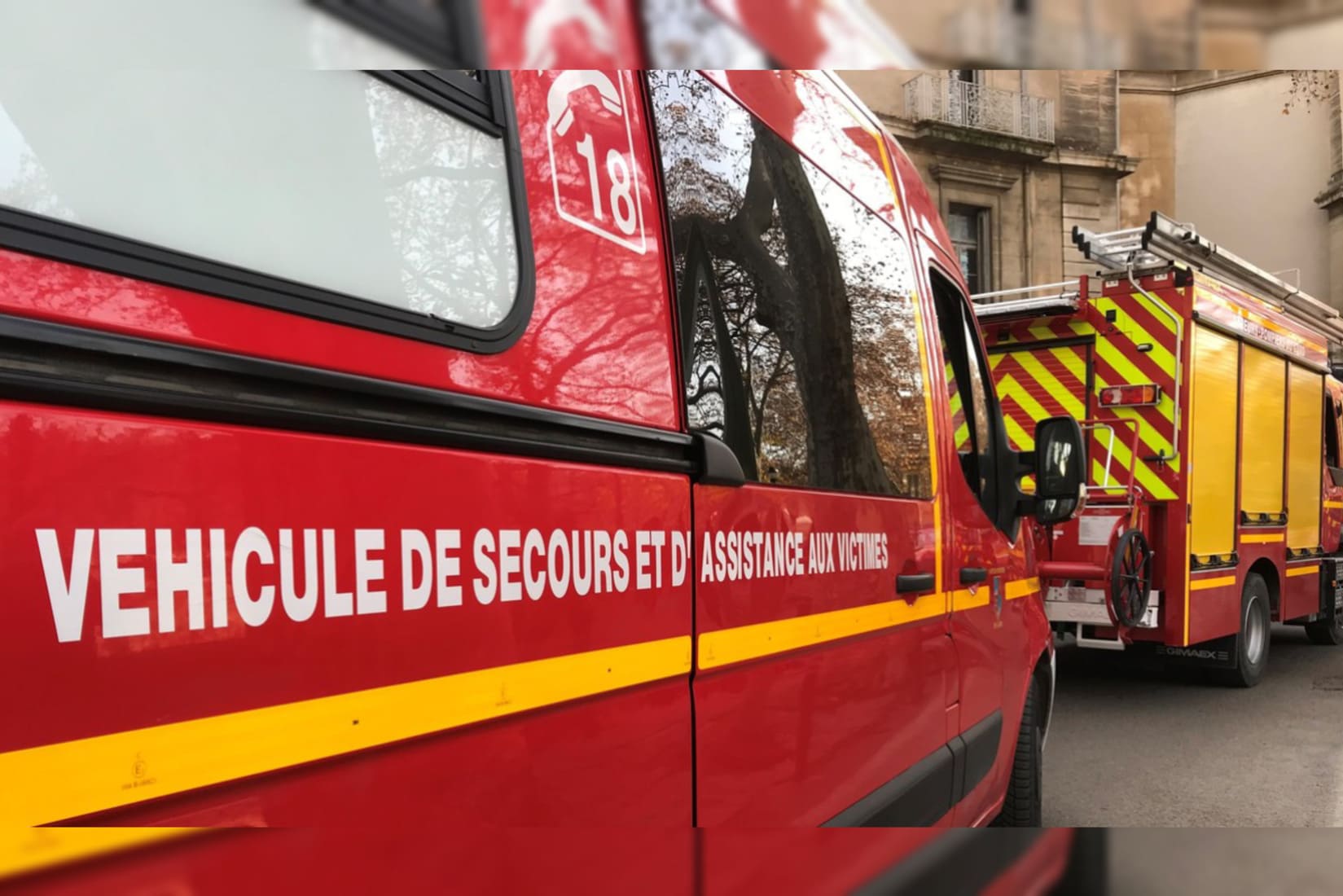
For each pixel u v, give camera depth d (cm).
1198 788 486
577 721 135
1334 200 1642
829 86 253
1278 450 800
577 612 135
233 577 92
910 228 294
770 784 183
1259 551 752
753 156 203
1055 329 703
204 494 91
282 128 104
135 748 84
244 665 93
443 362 118
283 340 100
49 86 86
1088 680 760
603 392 145
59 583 80
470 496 119
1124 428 670
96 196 88
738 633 174
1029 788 372
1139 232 654
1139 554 632
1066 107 1675
